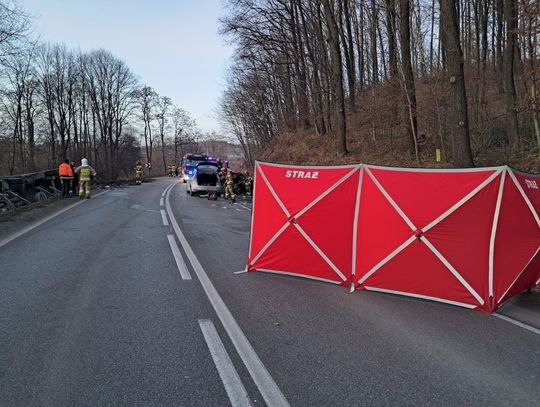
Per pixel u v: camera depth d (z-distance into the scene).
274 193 7.02
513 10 15.64
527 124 17.50
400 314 5.09
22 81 43.59
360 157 21.20
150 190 25.53
